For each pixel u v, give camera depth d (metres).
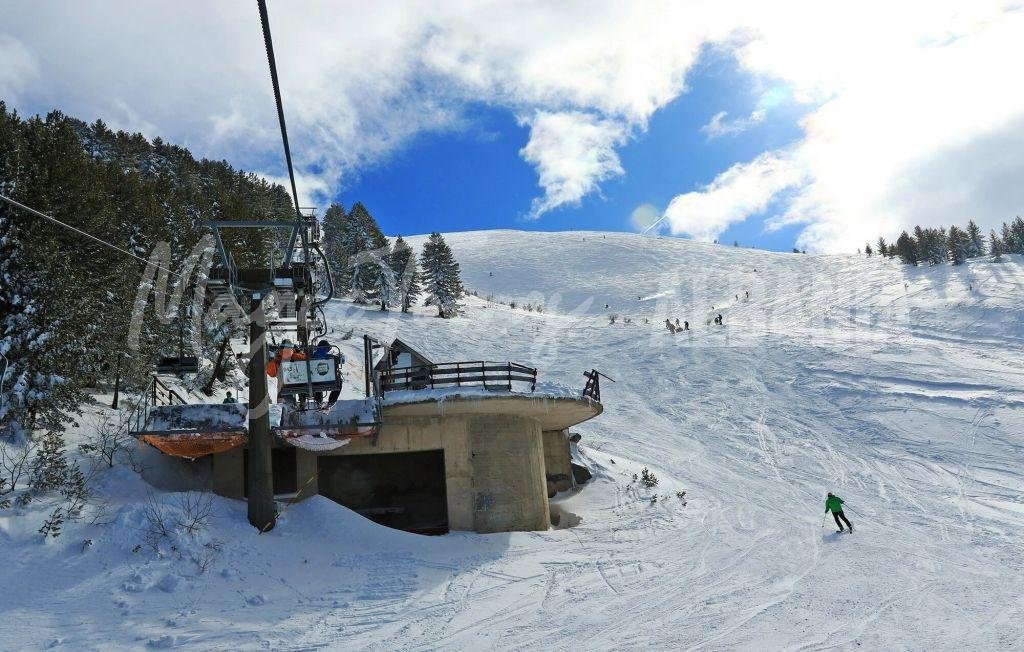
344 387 32.34
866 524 19.88
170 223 31.20
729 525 20.08
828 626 10.85
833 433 32.91
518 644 10.08
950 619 11.20
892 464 27.62
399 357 24.25
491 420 19.28
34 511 12.94
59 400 17.58
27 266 18.34
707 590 13.16
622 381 48.34
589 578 14.07
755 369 46.66
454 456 18.75
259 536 14.69
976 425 30.48
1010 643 9.98
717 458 30.84
